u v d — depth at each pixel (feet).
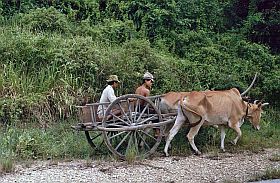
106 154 35.53
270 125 45.85
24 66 43.88
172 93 37.01
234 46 53.11
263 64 50.98
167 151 35.60
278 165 32.91
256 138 40.60
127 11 54.95
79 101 42.65
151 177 29.91
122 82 44.11
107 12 55.36
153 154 35.65
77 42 46.14
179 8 55.26
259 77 49.83
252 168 32.12
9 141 35.29
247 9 57.52
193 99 35.83
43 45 45.29
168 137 35.73
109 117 34.47
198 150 36.81
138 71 45.29
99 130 33.81
